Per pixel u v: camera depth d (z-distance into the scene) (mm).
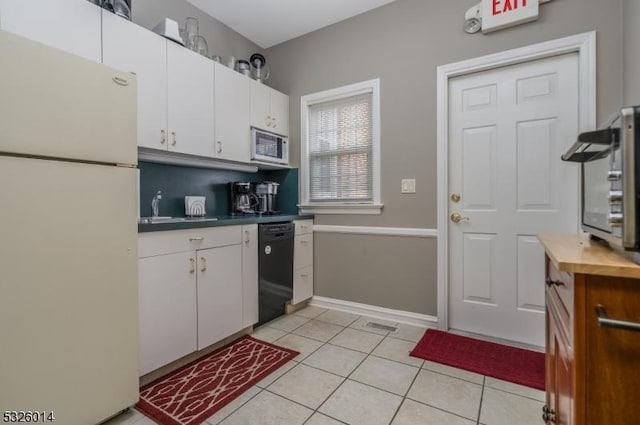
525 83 2152
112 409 1400
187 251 1910
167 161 2236
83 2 1636
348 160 2902
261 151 2791
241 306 2297
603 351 664
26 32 1435
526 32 2098
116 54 1773
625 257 729
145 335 1688
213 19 2779
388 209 2639
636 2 1615
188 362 1954
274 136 2951
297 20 2836
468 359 1978
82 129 1290
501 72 2227
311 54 3027
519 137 2176
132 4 2170
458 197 2389
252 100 2736
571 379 738
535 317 2152
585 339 676
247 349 2133
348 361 1970
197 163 2422
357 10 2701
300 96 3105
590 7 1918
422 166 2480
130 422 1433
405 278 2582
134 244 1484
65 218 1244
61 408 1237
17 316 1124
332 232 2945
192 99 2215
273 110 2975
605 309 659
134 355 1485
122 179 1432
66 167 1247
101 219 1356
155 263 1735
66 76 1242
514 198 2201
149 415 1477
